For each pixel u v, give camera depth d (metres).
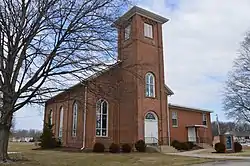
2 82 14.40
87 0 14.70
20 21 13.93
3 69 13.77
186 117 36.34
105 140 27.77
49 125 34.31
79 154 22.58
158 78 29.80
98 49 14.29
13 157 18.61
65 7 13.85
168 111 31.47
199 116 38.00
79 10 13.89
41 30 13.96
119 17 14.80
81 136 29.05
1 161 14.24
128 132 27.05
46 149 30.72
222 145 26.11
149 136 27.31
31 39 13.95
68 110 33.91
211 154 23.80
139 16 29.72
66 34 13.73
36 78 14.02
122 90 21.89
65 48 13.85
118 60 15.79
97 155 21.47
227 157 20.22
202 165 15.38
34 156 20.69
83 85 15.15
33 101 14.51
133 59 27.84
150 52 29.67
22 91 14.02
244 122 40.38
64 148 30.89
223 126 68.31
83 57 14.08
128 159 18.67
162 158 19.30
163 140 28.06
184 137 35.16
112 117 28.44
